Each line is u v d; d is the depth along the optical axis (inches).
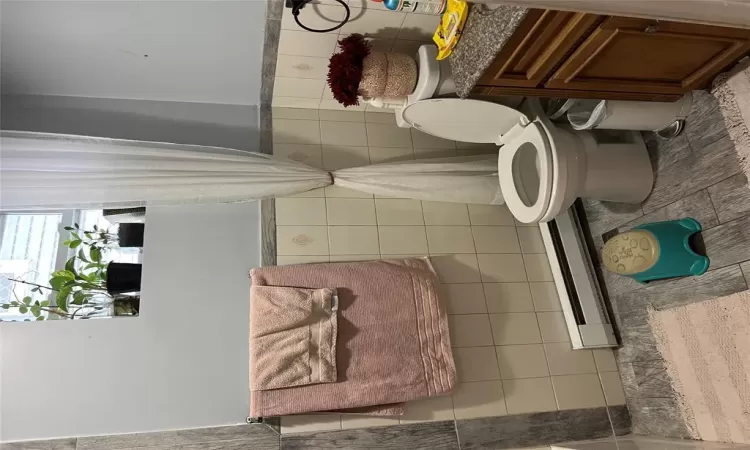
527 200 73.7
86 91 78.9
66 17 64.2
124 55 72.5
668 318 71.7
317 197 81.3
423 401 72.7
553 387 78.1
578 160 69.3
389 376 69.9
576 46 54.7
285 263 76.3
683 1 46.6
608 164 72.4
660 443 68.8
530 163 77.5
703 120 67.7
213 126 84.0
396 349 71.6
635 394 78.1
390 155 89.3
